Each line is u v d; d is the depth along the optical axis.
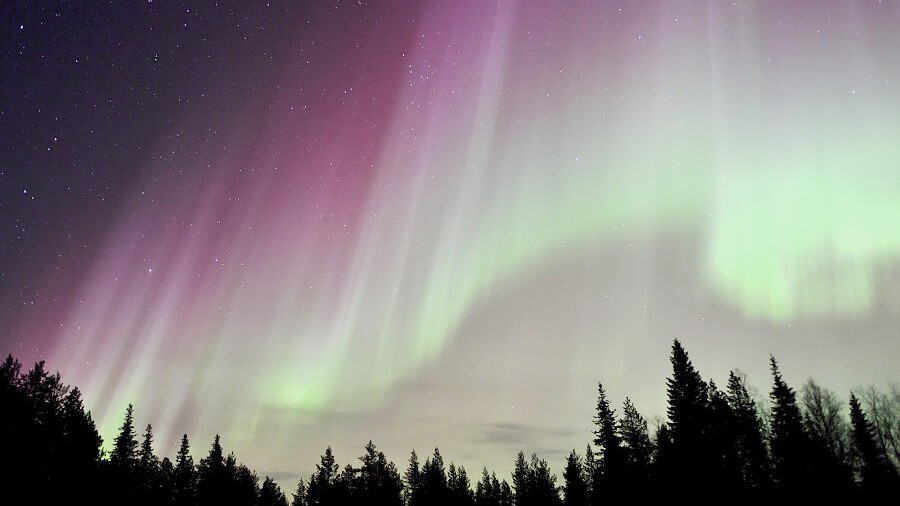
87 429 32.72
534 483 63.53
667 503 39.22
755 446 40.69
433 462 63.69
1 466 26.34
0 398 27.14
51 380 30.38
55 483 28.89
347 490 56.06
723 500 36.88
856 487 38.25
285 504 73.00
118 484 36.03
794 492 37.31
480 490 74.56
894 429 45.03
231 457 58.59
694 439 38.91
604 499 47.72
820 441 39.91
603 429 49.66
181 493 54.03
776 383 41.34
